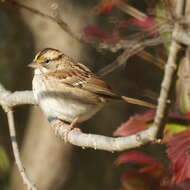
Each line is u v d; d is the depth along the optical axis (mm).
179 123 8711
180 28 7527
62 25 10531
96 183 15109
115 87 14930
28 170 15102
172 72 5938
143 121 8797
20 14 14898
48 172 14984
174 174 7527
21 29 15250
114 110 15250
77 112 10703
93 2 14117
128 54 10234
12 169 15844
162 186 8898
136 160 9000
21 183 15633
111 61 14359
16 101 10195
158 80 15367
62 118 10664
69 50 14367
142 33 9992
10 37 15586
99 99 10844
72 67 10977
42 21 14680
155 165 8953
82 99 10719
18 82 15781
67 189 15055
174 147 7746
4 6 11273
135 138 6855
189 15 8883
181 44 5949
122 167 15227
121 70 14930
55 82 10570
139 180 8961
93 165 15172
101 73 11367
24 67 15578
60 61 11000
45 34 14695
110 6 10570
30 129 15320
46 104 10484
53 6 10648
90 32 10211
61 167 15031
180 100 9852
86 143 7891
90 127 15156
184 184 8844
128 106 15320
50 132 15109
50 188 14930
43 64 10836
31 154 15141
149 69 15281
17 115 15758
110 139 7555
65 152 15031
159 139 6465
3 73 15781
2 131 16281
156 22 10039
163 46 10836
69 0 14023
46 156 15031
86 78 10781
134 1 14289
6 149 16172
